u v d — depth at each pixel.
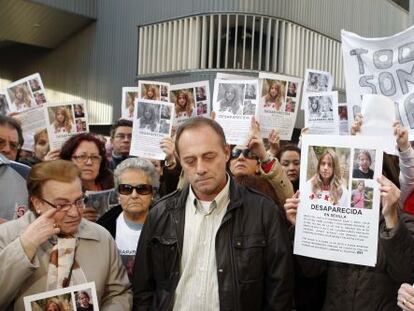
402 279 1.87
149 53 12.94
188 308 1.87
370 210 1.86
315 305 2.18
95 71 14.30
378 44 3.49
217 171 1.81
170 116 3.58
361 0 14.54
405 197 2.52
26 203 2.61
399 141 2.45
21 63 16.80
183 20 12.02
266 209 1.94
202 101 4.08
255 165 2.79
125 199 2.51
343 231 1.89
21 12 12.87
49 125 3.83
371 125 2.47
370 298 1.93
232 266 1.85
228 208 1.90
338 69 13.78
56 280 1.85
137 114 3.61
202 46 11.58
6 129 3.09
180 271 1.93
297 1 11.87
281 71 11.61
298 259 2.08
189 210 1.97
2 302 1.75
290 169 3.69
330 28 13.23
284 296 1.87
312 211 1.95
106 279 2.01
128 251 2.50
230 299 1.82
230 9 11.12
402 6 17.97
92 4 13.98
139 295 2.06
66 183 1.82
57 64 15.48
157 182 2.61
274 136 3.59
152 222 2.02
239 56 11.39
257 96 3.30
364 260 1.85
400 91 3.39
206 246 1.91
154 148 3.58
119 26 13.62
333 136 1.93
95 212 2.86
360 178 1.88
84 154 3.13
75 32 14.71
